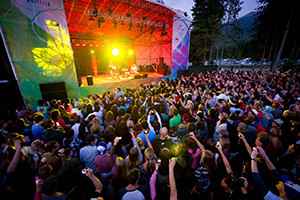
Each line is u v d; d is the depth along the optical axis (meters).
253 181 2.02
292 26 21.41
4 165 2.40
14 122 3.85
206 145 3.05
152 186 2.05
